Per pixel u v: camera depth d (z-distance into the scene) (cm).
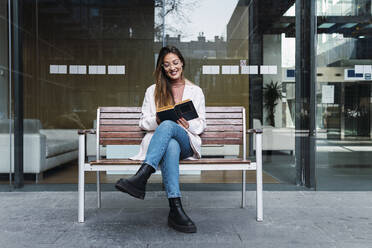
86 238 170
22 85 320
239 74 339
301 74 328
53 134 340
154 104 218
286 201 257
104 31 352
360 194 285
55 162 340
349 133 317
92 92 351
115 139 234
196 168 191
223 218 208
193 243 163
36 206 240
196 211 226
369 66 325
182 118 199
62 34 350
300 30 330
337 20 321
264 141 336
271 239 169
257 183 201
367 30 324
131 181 171
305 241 166
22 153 318
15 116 316
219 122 235
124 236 174
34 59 337
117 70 352
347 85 322
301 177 319
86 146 346
